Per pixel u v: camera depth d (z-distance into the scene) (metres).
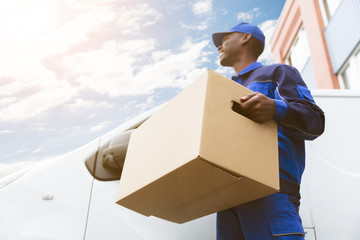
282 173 1.14
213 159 0.89
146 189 1.07
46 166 1.62
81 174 1.58
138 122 1.77
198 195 1.08
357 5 7.12
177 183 1.01
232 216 1.19
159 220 1.52
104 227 1.45
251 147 1.00
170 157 0.98
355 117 2.01
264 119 1.06
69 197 1.50
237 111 1.18
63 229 1.42
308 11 9.34
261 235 1.06
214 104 0.97
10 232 1.37
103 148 1.68
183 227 1.53
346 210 1.71
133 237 1.45
